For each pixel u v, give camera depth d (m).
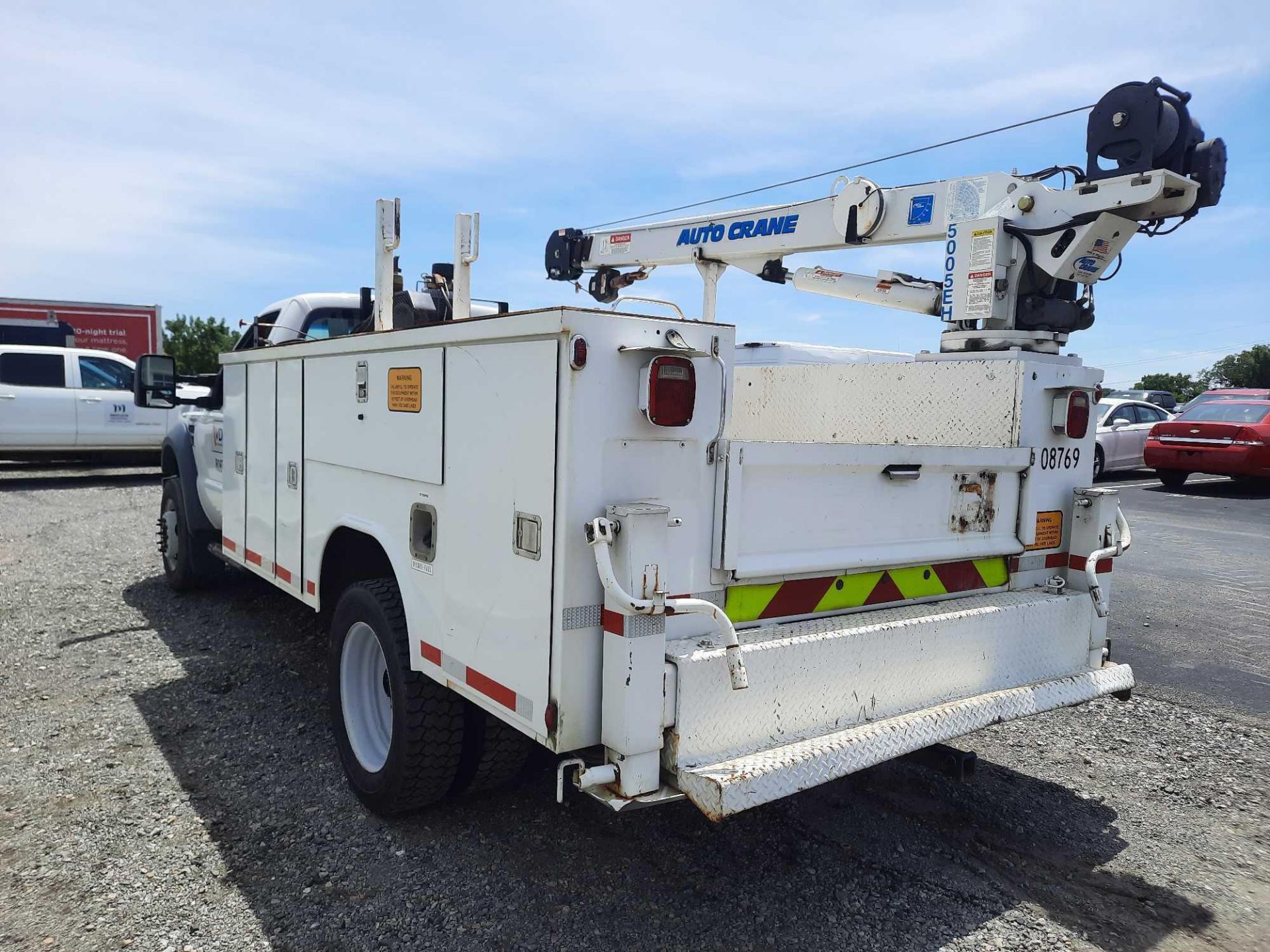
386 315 4.09
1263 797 3.64
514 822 3.20
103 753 3.73
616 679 2.12
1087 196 3.31
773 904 2.74
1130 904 2.82
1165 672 5.23
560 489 2.14
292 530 3.96
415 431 2.83
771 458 2.44
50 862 2.88
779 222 4.91
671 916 2.66
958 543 3.02
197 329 52.31
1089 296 3.69
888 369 3.70
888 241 4.37
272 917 2.61
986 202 3.90
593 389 2.13
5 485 12.59
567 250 6.15
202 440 5.79
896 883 2.89
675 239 5.48
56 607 6.03
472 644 2.54
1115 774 3.85
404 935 2.53
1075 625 3.23
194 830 3.11
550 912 2.66
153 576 7.01
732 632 2.14
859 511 2.72
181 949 2.45
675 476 2.29
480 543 2.48
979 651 2.90
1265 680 5.09
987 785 3.70
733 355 2.39
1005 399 3.22
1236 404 13.94
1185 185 3.14
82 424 12.79
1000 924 2.68
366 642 3.38
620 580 2.12
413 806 3.11
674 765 2.19
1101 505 3.28
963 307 3.56
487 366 2.42
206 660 4.96
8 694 4.39
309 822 3.18
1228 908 2.81
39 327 18.59
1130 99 3.24
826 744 2.37
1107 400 16.41
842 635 2.51
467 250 4.07
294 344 3.81
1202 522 10.95
